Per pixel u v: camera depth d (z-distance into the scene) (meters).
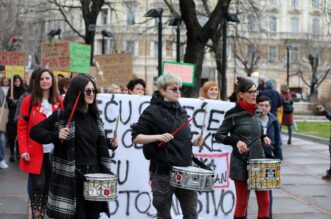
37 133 5.22
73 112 5.14
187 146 5.62
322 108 10.34
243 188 6.29
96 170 5.31
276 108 15.02
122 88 12.07
